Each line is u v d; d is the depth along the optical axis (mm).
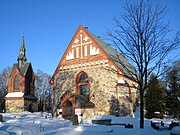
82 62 42625
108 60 40125
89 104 39281
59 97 43594
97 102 39906
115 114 38344
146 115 46125
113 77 39344
